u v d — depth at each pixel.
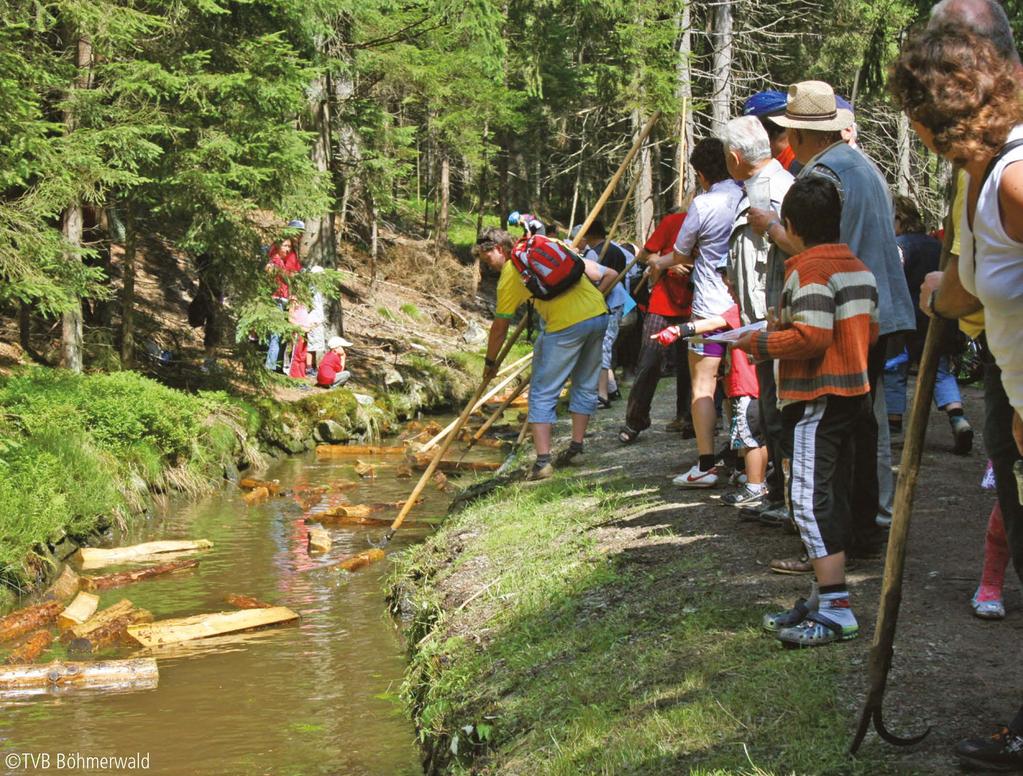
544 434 8.17
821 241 4.05
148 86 10.82
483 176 31.14
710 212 6.43
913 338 8.07
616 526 6.17
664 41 20.30
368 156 20.02
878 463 4.91
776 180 5.21
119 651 6.19
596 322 8.10
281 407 13.69
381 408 15.53
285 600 7.14
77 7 10.25
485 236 8.07
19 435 8.84
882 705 3.28
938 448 7.75
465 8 15.44
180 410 10.86
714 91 21.05
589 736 3.59
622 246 12.83
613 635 4.50
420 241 30.92
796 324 3.88
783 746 3.15
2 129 9.20
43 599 7.22
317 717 5.17
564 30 22.52
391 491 10.84
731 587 4.69
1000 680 3.43
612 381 12.57
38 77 9.68
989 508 5.71
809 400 3.91
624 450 8.79
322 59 15.18
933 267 7.85
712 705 3.48
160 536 8.91
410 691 5.30
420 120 28.88
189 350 15.20
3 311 13.83
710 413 6.73
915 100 2.51
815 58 24.52
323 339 16.14
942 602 4.22
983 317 2.93
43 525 7.85
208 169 11.76
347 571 7.81
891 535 2.98
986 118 2.44
